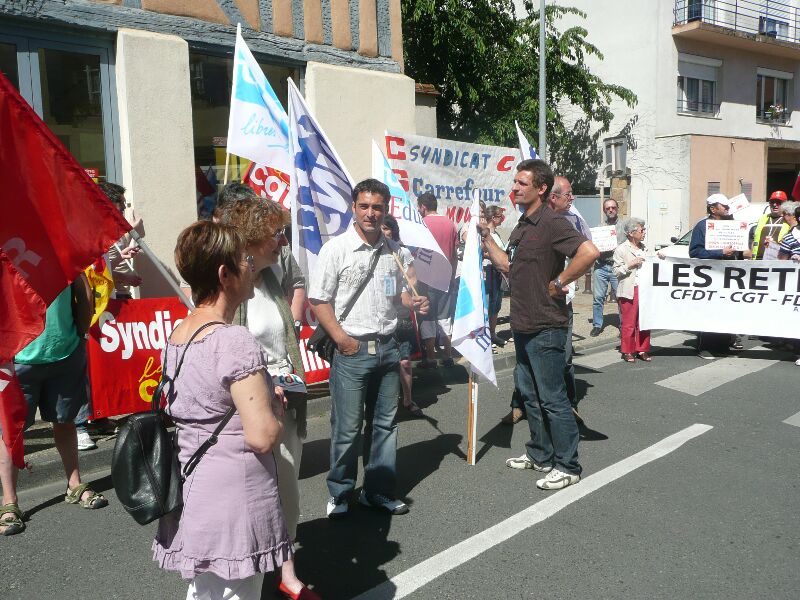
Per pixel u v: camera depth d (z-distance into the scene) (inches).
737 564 140.1
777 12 849.5
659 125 743.7
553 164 827.4
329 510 162.6
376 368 158.9
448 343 303.7
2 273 120.4
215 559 88.5
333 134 321.7
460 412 250.7
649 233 756.0
